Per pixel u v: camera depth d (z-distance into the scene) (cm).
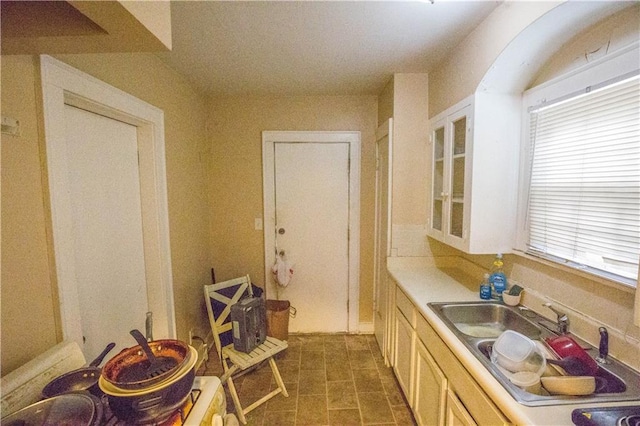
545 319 145
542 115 150
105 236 160
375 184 289
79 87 126
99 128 156
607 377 104
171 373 83
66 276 117
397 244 238
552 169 144
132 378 88
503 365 111
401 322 204
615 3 106
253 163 289
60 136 115
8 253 98
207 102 283
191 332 242
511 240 171
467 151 169
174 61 201
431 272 227
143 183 189
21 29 80
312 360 255
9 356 98
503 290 172
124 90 159
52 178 111
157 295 197
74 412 76
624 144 110
